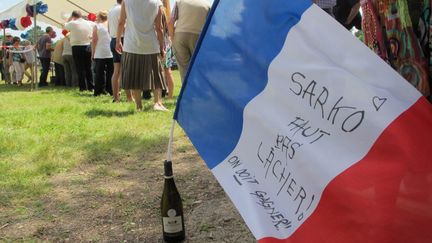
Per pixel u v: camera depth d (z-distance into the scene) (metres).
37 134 5.24
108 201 3.18
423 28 1.75
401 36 1.78
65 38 13.34
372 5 1.90
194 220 2.81
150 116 6.17
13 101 9.16
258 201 1.58
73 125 5.70
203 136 1.82
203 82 1.83
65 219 2.93
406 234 1.29
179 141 4.75
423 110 1.38
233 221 2.76
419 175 1.32
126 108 7.07
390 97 1.42
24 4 16.28
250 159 1.66
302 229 1.44
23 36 21.67
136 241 2.62
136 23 6.18
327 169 1.43
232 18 1.77
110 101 8.47
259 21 1.68
